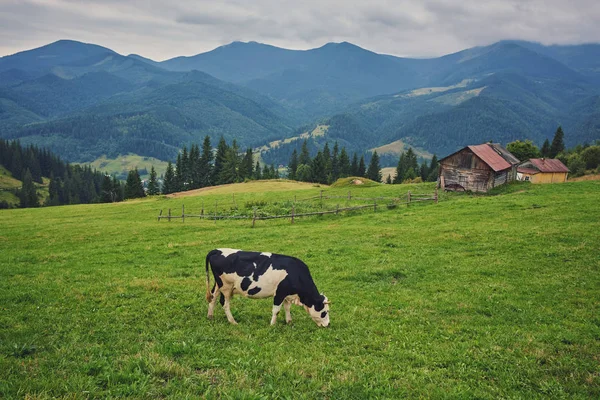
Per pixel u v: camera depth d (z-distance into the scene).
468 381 8.70
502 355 9.95
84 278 17.48
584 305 13.73
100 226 36.34
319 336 11.31
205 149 136.00
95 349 9.27
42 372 7.79
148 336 10.66
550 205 34.16
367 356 9.88
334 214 38.78
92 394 7.04
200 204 55.28
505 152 59.31
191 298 14.53
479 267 18.55
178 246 25.78
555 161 81.81
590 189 43.78
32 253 24.47
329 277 17.92
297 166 160.75
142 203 61.00
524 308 13.59
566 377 8.88
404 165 151.62
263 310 13.63
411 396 7.95
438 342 10.93
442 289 15.95
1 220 45.00
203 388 7.62
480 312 13.48
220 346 10.14
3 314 12.25
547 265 18.38
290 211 41.31
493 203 37.84
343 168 148.62
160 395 7.29
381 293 15.63
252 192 68.50
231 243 26.39
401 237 25.98
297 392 7.70
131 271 19.06
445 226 28.88
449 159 54.88
